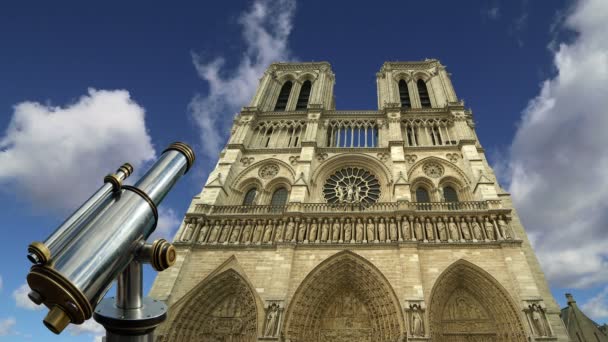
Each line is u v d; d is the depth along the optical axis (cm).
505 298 3222
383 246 3653
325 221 3991
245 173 5031
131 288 409
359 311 3522
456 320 3347
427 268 3456
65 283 266
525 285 3178
